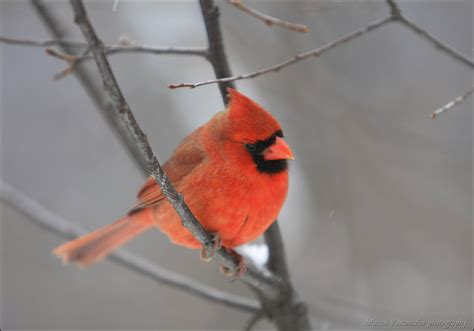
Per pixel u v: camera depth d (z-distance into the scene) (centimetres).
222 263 612
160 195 632
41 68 1204
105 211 1152
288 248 1055
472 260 1023
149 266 745
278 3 1031
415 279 1020
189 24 1118
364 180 1061
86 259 775
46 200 1148
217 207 574
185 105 1135
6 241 1104
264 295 677
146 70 1149
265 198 576
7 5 1159
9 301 1073
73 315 1074
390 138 1042
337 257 1055
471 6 1116
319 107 1065
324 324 788
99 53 450
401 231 1046
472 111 1070
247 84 1075
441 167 1062
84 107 1207
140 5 1120
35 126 1198
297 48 1044
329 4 872
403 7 1104
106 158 1196
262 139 561
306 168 1074
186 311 1083
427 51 1098
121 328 1066
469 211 1046
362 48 1075
